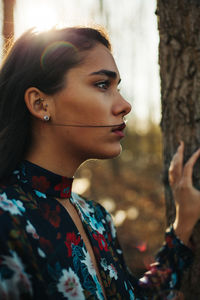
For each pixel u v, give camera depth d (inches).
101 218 46.3
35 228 33.2
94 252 38.9
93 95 36.5
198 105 54.3
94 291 34.9
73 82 36.2
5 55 41.9
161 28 57.0
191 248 54.7
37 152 37.8
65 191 38.8
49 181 37.4
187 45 54.2
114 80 38.1
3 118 37.7
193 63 54.0
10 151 36.8
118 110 37.6
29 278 30.8
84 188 204.1
